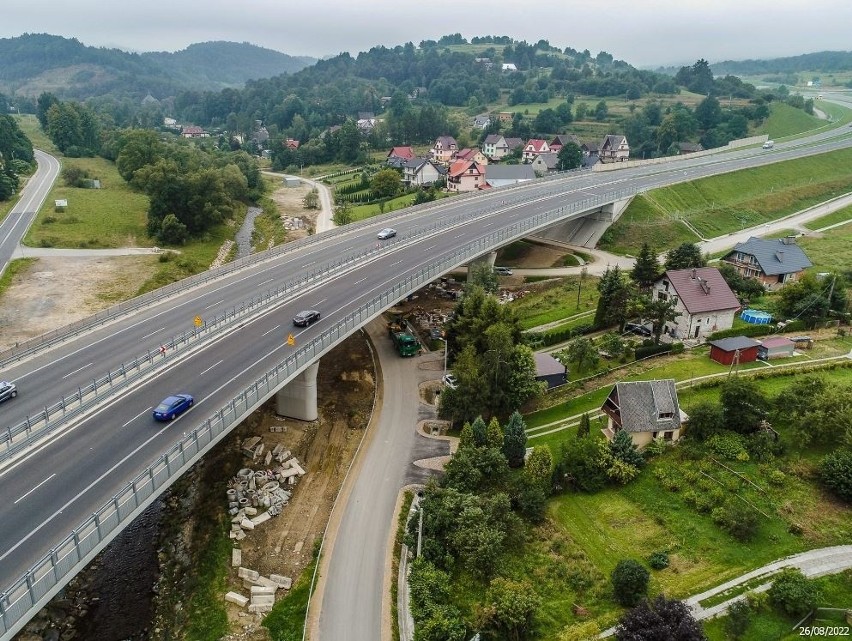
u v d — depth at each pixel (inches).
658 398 2158.0
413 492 2103.8
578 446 2064.5
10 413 1957.4
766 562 1660.9
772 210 5467.5
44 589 1229.7
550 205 4808.1
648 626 1373.0
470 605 1622.8
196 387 2138.3
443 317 3602.4
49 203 5556.1
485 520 1797.5
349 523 1962.4
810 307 2984.7
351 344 3248.0
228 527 2025.1
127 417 1947.6
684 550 1738.4
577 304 3639.3
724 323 2967.5
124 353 2394.2
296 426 2541.8
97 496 1565.0
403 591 1663.4
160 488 1537.9
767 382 2454.5
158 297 2967.5
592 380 2674.7
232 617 1702.8
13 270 4045.3
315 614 1617.9
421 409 2642.7
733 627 1445.6
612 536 1824.6
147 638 1712.6
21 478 1638.8
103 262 4335.6
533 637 1517.0
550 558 1755.7
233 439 2447.1
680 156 7170.3
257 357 2357.3
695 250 3595.0
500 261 4608.8
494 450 2059.5
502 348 2466.8
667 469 2041.1
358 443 2423.7
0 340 3115.2
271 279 3245.6
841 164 6678.2
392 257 3587.6
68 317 3412.9
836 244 4522.6
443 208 4886.8
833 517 1785.2
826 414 2005.4
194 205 5068.9
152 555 2011.6
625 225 4921.3
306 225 5856.3
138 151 6353.3
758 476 1950.1
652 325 3051.2
